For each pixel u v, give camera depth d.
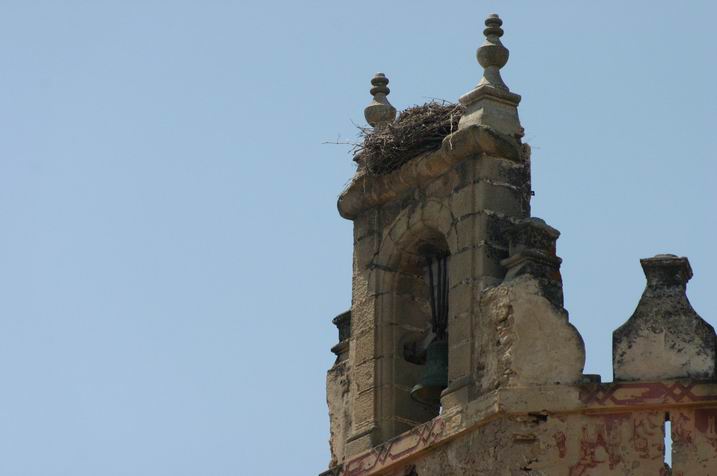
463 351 76.12
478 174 77.69
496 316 75.06
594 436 73.12
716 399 72.50
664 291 74.06
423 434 76.06
